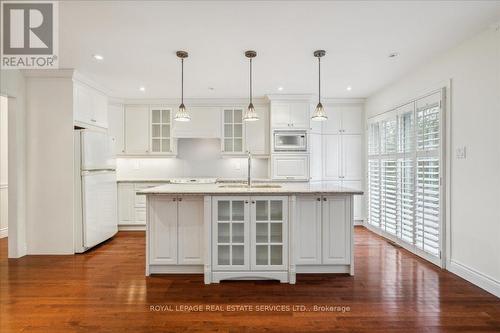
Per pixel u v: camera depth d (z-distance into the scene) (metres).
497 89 2.52
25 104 3.74
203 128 5.31
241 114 5.33
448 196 3.15
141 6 2.23
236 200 2.91
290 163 5.04
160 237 3.04
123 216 5.14
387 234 4.57
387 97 4.52
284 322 2.18
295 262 2.96
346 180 5.36
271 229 2.94
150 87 4.53
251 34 2.71
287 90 4.75
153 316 2.26
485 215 2.66
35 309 2.36
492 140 2.58
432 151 3.37
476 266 2.78
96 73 3.83
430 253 3.40
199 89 4.66
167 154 5.33
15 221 3.63
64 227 3.79
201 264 3.05
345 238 3.04
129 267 3.33
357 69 3.71
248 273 2.92
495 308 2.36
